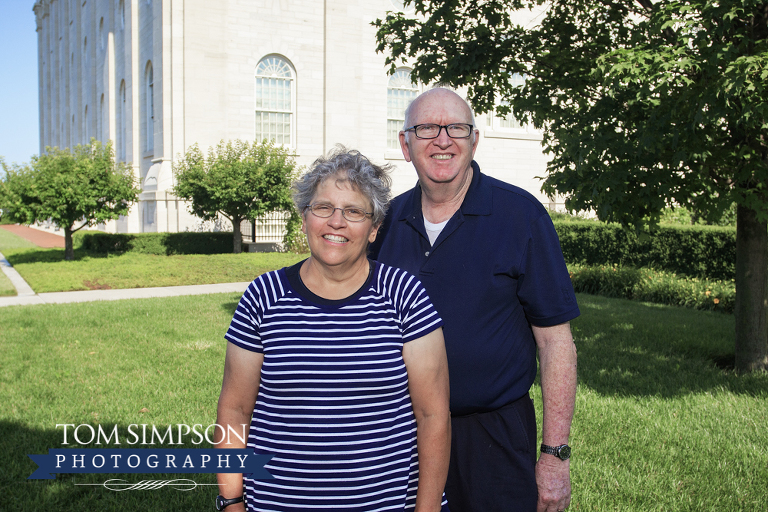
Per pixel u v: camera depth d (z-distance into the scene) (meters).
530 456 2.34
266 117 22.41
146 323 8.81
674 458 4.12
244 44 21.88
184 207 21.30
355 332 1.87
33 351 7.02
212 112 21.47
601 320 9.18
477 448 2.33
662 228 12.68
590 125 5.57
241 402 1.96
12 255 20.81
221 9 21.47
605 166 5.38
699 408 5.14
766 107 4.56
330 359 1.83
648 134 4.91
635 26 6.18
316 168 1.98
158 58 21.92
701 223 15.71
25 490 3.60
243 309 1.93
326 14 22.89
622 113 5.58
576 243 14.75
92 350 7.10
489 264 2.29
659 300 11.43
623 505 3.46
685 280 11.62
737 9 4.50
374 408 1.86
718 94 4.51
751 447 4.27
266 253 19.39
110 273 14.92
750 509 3.40
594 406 5.18
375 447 1.86
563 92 6.84
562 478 2.22
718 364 6.86
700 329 8.52
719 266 11.62
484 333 2.29
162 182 21.19
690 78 5.21
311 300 1.91
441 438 1.95
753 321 6.41
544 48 6.97
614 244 13.76
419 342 1.93
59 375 6.01
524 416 2.36
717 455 4.15
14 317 9.20
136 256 18.84
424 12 7.16
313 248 1.93
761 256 6.38
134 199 18.62
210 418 4.77
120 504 3.48
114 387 5.64
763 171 5.45
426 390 1.95
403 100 24.67
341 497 1.83
